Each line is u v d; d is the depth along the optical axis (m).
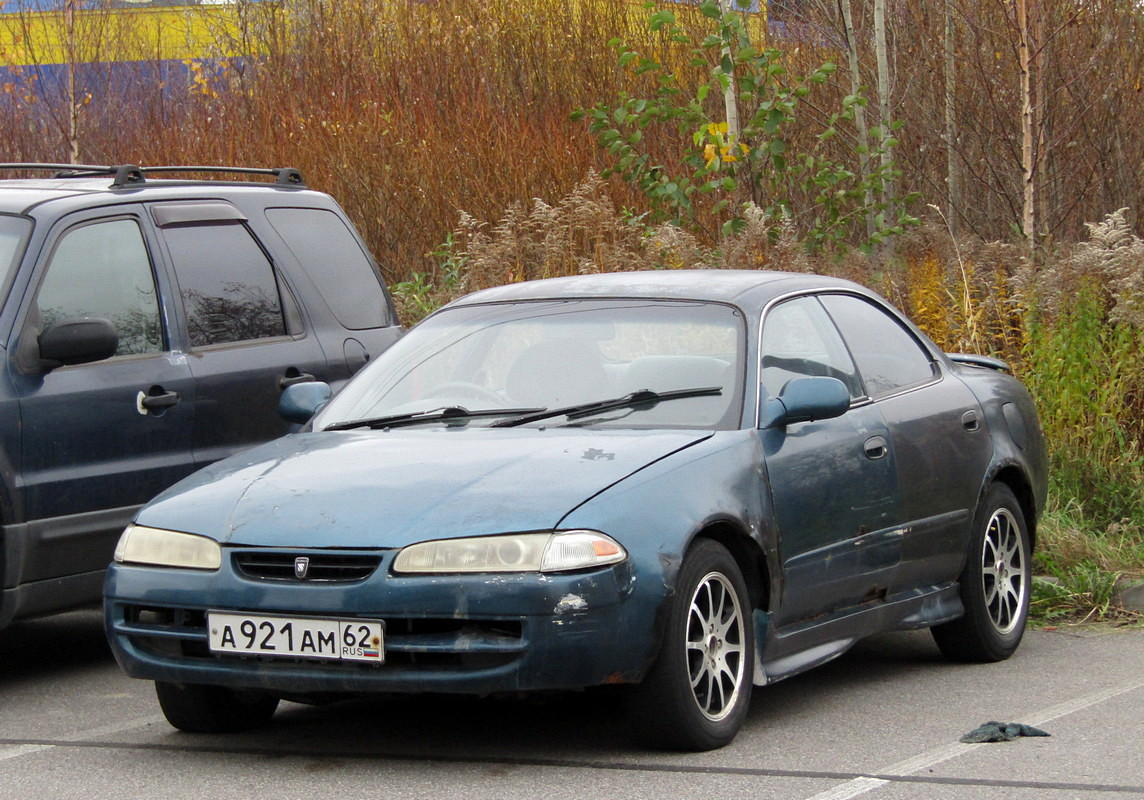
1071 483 10.82
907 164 20.34
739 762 5.77
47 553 7.45
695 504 5.85
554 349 6.94
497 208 17.81
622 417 6.50
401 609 5.44
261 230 9.12
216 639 5.73
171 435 8.08
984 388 8.26
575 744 6.04
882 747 6.03
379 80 21.08
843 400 6.50
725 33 15.63
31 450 7.40
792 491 6.41
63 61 21.83
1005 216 18.70
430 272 17.84
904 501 7.18
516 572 5.41
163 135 20.23
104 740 6.46
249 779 5.71
